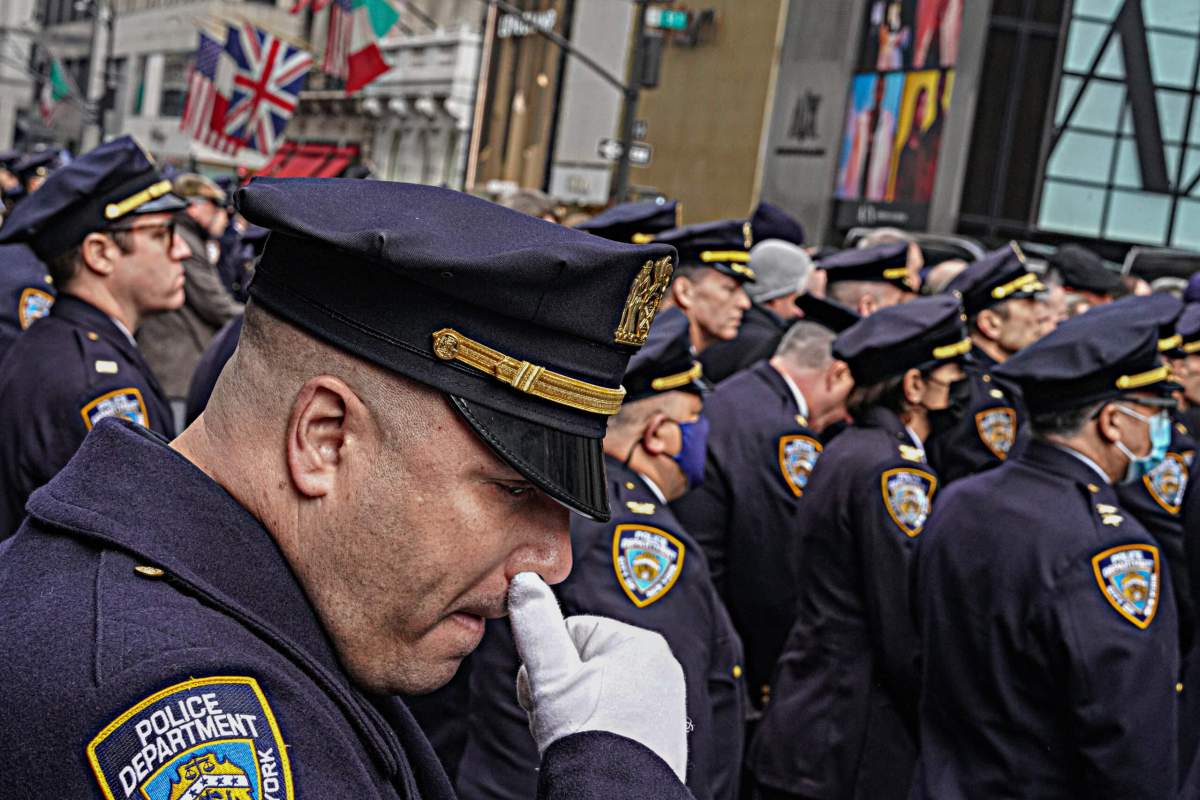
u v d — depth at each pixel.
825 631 4.19
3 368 3.50
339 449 1.12
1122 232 26.19
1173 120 25.88
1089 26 25.52
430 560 1.12
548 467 1.11
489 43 35.38
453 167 36.09
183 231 7.18
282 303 1.12
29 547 1.11
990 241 25.89
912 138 25.81
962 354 4.34
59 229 3.60
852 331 4.35
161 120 46.00
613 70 30.83
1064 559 3.14
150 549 1.09
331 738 1.07
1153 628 3.11
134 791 0.97
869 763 4.10
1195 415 6.55
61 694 0.98
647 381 3.19
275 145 25.36
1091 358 3.30
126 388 3.50
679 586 2.98
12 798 0.97
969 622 3.28
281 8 42.19
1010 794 3.20
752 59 29.03
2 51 64.69
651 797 1.17
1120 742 3.05
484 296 1.08
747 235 5.68
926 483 4.12
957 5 25.16
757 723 4.63
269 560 1.13
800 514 4.32
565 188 32.12
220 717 1.01
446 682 1.19
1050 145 25.77
